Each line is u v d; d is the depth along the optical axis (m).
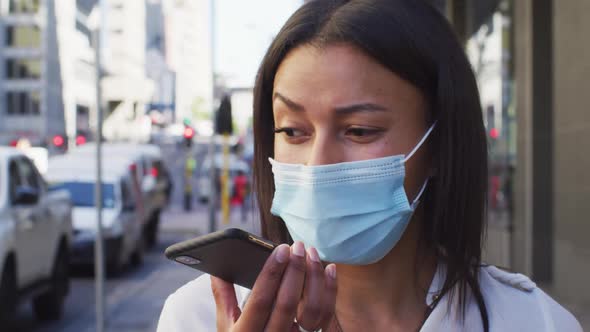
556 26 7.78
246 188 27.59
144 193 16.30
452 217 1.52
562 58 7.53
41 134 50.88
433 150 1.52
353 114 1.41
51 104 52.47
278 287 1.15
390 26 1.39
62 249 8.96
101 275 7.34
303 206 1.49
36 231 7.70
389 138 1.44
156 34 91.31
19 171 7.75
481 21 10.38
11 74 51.34
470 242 1.52
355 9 1.40
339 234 1.48
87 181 13.39
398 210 1.46
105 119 40.22
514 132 8.84
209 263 1.27
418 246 1.56
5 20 51.56
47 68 51.84
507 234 9.02
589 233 6.63
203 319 1.46
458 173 1.50
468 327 1.47
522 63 8.42
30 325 8.69
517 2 8.73
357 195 1.45
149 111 35.75
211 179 19.19
